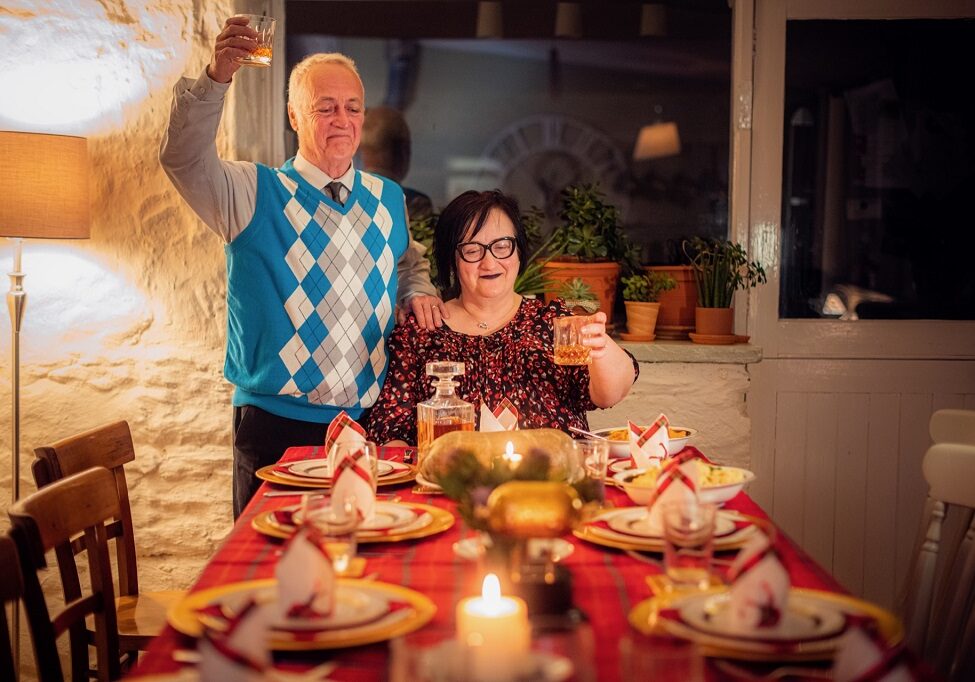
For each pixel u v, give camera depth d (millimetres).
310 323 2857
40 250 3406
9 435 3424
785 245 3791
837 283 3797
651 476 1896
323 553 1264
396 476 2129
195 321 3447
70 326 3436
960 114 3762
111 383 3455
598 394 2674
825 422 3771
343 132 2863
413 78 3891
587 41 3865
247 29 2574
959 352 3752
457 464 1477
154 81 3400
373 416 2715
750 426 3549
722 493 1860
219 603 1309
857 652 1018
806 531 3785
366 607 1291
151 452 3475
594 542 1633
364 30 3844
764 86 3744
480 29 3871
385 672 1131
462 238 2756
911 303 3795
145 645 2350
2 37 3361
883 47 3744
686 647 956
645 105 3875
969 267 3791
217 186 2734
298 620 1243
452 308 2865
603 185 3920
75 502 1905
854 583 3781
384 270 2975
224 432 3471
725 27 3809
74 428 3451
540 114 3904
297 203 2857
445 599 1373
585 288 3350
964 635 1866
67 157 3047
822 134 3768
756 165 3766
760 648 1150
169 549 3494
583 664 950
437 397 2168
